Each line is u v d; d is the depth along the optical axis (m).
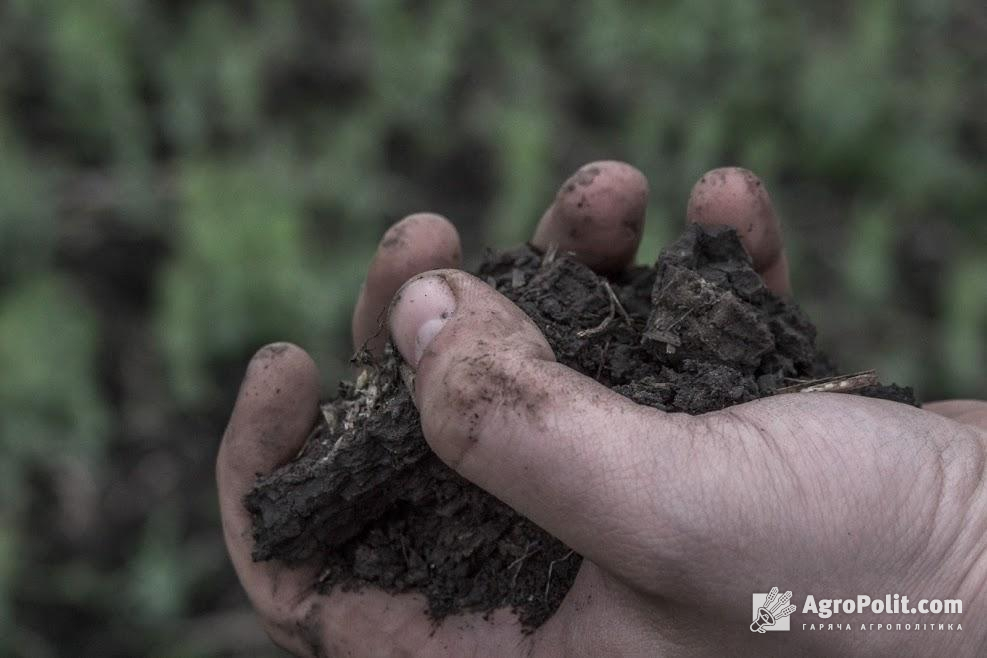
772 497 0.25
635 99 0.57
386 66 0.55
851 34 0.59
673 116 0.56
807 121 0.54
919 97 0.55
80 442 0.45
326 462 0.27
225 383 0.48
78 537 0.44
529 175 0.49
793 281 0.52
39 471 0.45
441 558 0.28
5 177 0.48
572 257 0.31
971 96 0.58
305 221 0.50
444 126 0.57
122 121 0.52
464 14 0.59
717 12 0.56
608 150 0.56
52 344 0.45
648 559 0.25
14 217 0.48
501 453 0.25
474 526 0.28
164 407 0.47
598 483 0.25
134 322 0.50
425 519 0.28
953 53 0.60
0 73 0.55
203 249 0.45
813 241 0.54
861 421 0.26
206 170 0.48
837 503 0.25
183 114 0.53
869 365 0.49
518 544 0.28
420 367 0.26
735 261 0.29
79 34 0.51
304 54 0.58
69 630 0.42
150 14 0.57
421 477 0.28
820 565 0.25
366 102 0.57
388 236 0.31
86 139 0.54
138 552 0.44
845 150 0.54
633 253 0.31
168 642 0.42
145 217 0.51
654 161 0.53
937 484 0.26
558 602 0.28
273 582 0.29
